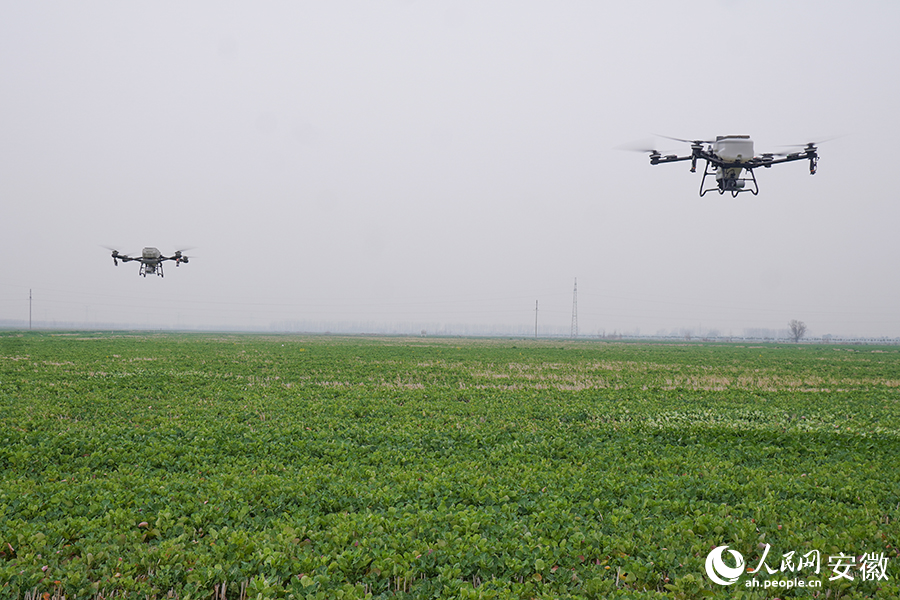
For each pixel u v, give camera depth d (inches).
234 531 388.5
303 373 1460.4
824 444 723.4
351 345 3208.7
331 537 385.7
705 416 910.4
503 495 486.3
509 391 1164.5
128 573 336.5
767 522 430.0
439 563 359.3
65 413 851.4
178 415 847.7
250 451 640.4
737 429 796.6
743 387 1310.3
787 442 737.0
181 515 426.3
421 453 652.7
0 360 1649.9
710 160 617.3
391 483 522.9
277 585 323.0
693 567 357.1
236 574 335.3
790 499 491.8
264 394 1070.4
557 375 1518.2
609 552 374.9
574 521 427.5
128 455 602.5
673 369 1781.5
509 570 352.5
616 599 318.0
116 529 394.6
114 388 1109.7
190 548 369.1
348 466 585.6
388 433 738.2
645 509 459.2
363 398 1032.2
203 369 1504.7
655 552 374.6
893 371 1831.9
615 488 500.7
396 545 374.0
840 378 1569.9
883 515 454.0
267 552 353.1
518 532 403.5
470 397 1074.1
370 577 343.6
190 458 595.8
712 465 597.9
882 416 948.0
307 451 642.2
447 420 844.6
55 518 424.5
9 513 426.3
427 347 3102.9
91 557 348.2
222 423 785.6
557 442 701.9
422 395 1087.0
